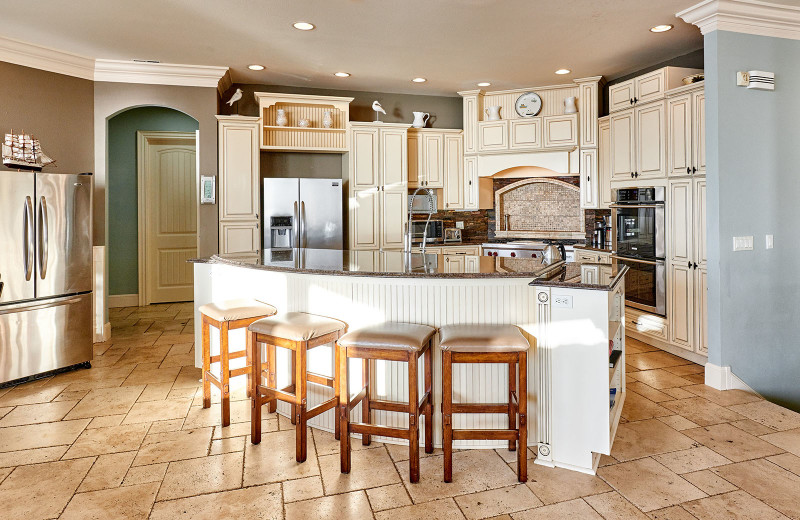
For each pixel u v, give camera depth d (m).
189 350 4.79
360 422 2.96
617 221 5.16
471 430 2.47
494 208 6.95
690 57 4.92
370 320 2.94
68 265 4.09
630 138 4.98
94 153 5.06
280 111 5.86
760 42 3.75
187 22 4.06
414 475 2.46
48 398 3.56
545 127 6.02
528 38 4.51
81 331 4.19
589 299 2.54
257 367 2.82
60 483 2.44
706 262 3.89
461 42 4.61
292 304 3.30
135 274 7.08
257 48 4.71
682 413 3.30
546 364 2.63
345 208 6.33
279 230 5.73
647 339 4.96
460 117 6.85
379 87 6.27
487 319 2.79
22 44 4.41
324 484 2.45
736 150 3.71
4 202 3.72
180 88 5.33
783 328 3.90
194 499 2.31
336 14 3.94
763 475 2.52
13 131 4.44
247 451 2.78
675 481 2.47
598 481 2.47
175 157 7.27
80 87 4.95
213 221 5.50
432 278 2.67
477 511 2.23
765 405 3.44
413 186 6.47
